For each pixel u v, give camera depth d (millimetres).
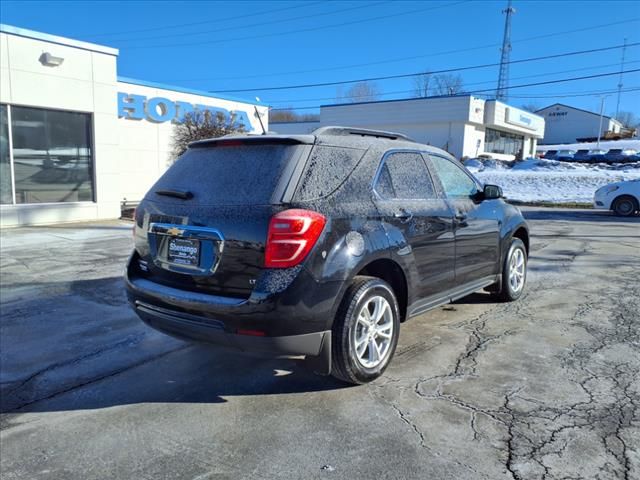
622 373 3738
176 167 3811
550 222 14242
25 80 11820
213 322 3131
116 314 5383
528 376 3695
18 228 11867
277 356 3145
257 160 3367
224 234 3135
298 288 3006
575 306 5508
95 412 3279
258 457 2738
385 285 3604
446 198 4441
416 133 42625
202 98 19203
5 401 3447
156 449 2832
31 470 2646
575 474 2543
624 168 35500
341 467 2637
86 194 13461
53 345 4484
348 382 3527
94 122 13258
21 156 12070
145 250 3695
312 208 3131
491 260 5102
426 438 2891
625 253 8867
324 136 3516
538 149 65812
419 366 3896
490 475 2547
